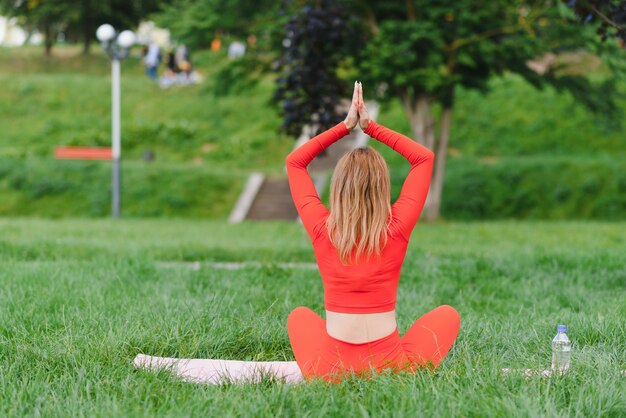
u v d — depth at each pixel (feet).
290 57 42.47
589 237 43.09
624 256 29.09
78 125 100.53
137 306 17.58
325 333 11.75
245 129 103.19
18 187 81.66
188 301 18.20
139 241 38.63
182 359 13.09
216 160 94.63
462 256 31.40
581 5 22.99
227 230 51.80
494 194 81.76
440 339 12.09
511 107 101.55
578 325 15.81
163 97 111.65
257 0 61.62
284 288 21.81
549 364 12.89
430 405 10.12
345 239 11.14
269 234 48.26
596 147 93.50
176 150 97.25
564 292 22.33
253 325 15.60
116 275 22.79
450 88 62.80
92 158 82.69
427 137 64.23
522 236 44.60
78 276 22.77
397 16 61.36
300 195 11.92
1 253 30.25
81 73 130.82
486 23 57.36
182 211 79.20
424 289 22.94
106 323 15.58
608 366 12.14
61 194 81.15
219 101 109.19
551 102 101.71
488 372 11.59
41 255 30.19
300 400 10.53
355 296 11.33
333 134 12.09
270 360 14.19
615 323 15.62
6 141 95.76
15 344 13.88
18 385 11.45
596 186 80.89
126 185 82.17
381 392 10.55
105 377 11.94
